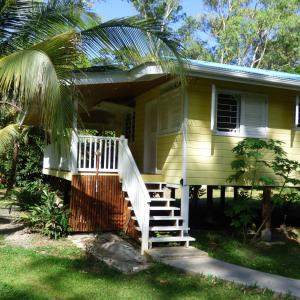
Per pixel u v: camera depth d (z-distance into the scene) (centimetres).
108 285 678
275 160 1102
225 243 1046
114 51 841
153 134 1305
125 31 826
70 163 1059
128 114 1598
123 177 1070
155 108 1297
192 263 817
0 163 2198
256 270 799
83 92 1213
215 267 793
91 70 1037
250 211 1086
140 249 930
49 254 850
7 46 888
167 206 1043
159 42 827
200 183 1056
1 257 797
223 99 1116
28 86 650
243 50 3700
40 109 767
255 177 1113
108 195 1074
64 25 873
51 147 1386
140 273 755
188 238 947
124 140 1073
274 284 700
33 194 1380
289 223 1374
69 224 1027
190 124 1056
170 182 1116
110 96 1374
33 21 880
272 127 1159
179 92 1091
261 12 3509
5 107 935
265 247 1045
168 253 866
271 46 3728
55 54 727
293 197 1145
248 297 645
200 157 1063
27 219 1072
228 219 1340
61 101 667
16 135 986
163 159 1180
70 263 791
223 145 1091
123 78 1059
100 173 1073
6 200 1731
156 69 997
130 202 1027
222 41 3591
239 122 1122
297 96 1152
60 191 1459
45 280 684
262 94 1146
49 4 889
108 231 1077
